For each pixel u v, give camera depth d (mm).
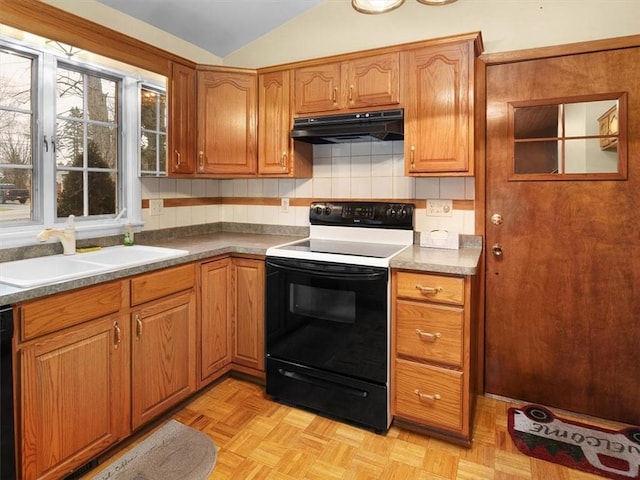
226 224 3244
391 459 1889
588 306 2227
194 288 2260
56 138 2141
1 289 1441
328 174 2844
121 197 2525
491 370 2471
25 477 1479
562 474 1786
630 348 2154
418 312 1990
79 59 2150
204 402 2365
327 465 1846
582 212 2207
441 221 2514
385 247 2438
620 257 2146
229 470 1804
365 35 2688
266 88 2676
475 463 1859
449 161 2176
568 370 2291
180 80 2508
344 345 2146
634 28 2076
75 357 1641
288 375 2320
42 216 2098
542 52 2209
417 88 2225
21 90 1995
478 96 2348
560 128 2221
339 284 2125
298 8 2809
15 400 1438
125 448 1937
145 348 1969
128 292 1865
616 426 2166
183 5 2496
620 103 2094
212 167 2662
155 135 2479
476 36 2080
